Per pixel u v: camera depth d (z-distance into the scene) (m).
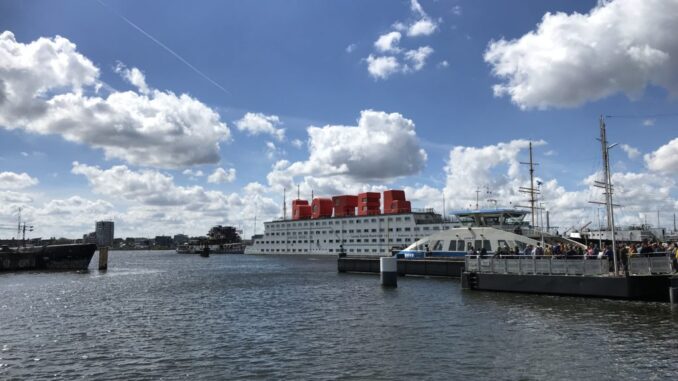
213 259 190.00
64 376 21.00
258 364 22.38
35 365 22.81
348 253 152.25
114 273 95.50
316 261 140.50
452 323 31.09
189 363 22.81
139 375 20.97
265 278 76.94
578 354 22.58
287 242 182.12
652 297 37.41
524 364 21.22
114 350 25.66
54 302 47.00
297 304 43.09
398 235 135.88
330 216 172.38
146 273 95.44
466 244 66.75
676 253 36.94
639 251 40.59
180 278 80.56
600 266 39.47
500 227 68.06
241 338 28.33
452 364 21.53
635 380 18.81
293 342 26.86
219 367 22.02
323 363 22.25
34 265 101.25
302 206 183.50
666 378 18.97
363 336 27.97
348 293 50.81
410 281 61.91
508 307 36.44
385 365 21.64
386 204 145.88
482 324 30.38
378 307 39.41
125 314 38.59
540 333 27.23
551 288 41.75
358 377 19.97
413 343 25.75
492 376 19.67
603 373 19.72
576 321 30.20
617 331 27.11
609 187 42.72
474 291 47.31
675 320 29.89
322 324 32.34
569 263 41.22
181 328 31.97
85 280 76.12
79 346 26.70
